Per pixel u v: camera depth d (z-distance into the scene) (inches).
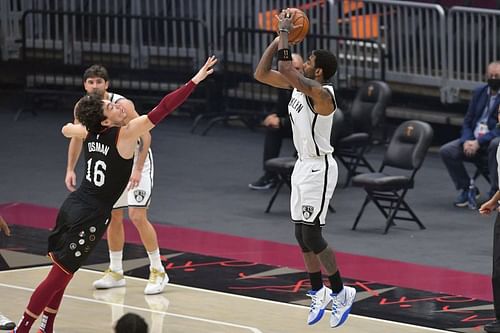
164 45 1320.1
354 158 1062.4
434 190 1021.8
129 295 683.4
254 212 930.7
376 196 886.4
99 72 658.8
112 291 692.1
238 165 1111.6
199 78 566.6
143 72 1307.8
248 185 1029.8
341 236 855.1
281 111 994.7
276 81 607.2
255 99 1263.5
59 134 1233.4
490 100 941.2
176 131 1270.9
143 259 776.9
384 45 1218.0
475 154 941.8
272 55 601.9
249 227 879.1
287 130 999.6
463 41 1170.0
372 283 724.0
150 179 680.4
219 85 1311.5
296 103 592.7
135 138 565.9
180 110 1358.3
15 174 1045.8
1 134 1222.3
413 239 848.9
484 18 1156.5
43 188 997.2
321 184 591.5
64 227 573.9
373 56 1214.3
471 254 805.2
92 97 570.3
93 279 721.0
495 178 912.9
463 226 892.6
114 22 1326.3
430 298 689.6
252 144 1214.9
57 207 933.8
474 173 1080.2
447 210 946.1
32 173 1051.9
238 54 1280.8
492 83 938.7
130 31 1325.0
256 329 613.9
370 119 1028.5
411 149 879.7
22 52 1325.0
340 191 1013.8
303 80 567.5
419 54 1206.3
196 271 746.8
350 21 1230.9
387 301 681.0
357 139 1013.8
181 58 1315.2
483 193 998.4
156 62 1322.6
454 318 645.3
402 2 1197.1
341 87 1219.9
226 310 653.3
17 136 1214.9
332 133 986.1
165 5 1327.5
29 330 577.3
